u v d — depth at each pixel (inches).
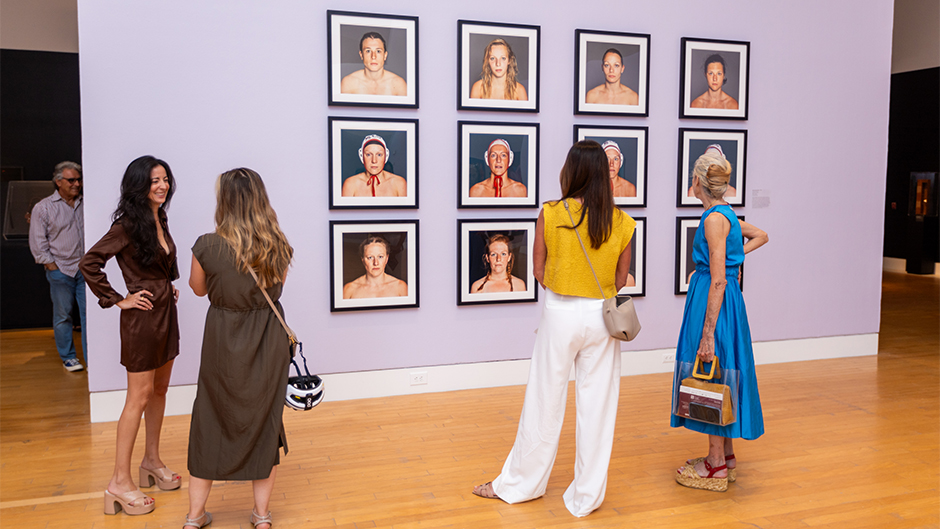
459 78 196.7
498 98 201.3
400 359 199.8
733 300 131.1
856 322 250.8
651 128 219.5
